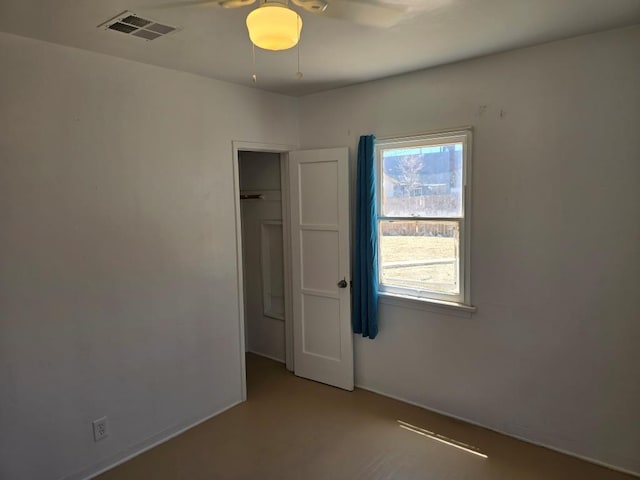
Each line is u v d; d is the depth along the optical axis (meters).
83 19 2.19
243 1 1.90
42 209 2.52
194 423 3.40
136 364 3.01
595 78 2.64
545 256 2.91
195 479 2.77
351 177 3.81
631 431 2.72
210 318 3.47
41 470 2.58
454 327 3.36
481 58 3.03
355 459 2.94
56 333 2.61
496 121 3.02
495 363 3.19
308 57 2.93
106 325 2.84
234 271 3.64
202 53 2.77
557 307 2.90
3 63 2.34
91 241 2.74
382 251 3.75
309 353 4.16
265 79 3.43
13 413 2.46
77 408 2.72
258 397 3.84
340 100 3.80
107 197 2.80
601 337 2.76
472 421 3.35
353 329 3.88
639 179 2.57
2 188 2.36
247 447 3.10
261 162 4.50
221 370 3.58
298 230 4.07
